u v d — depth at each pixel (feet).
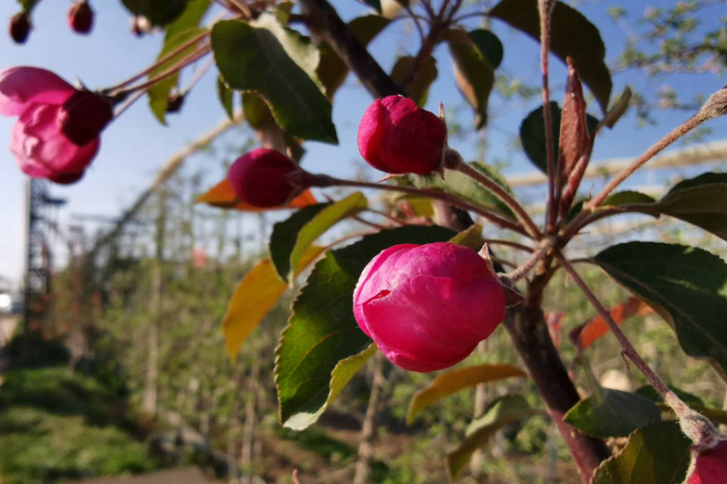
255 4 0.39
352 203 0.35
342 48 0.37
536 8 0.42
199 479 2.45
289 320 0.29
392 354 0.21
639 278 0.28
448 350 0.20
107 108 0.36
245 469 2.23
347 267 0.30
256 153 0.36
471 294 0.20
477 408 1.45
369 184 0.34
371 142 0.25
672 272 0.28
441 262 0.20
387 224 0.42
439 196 0.32
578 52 0.41
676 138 0.24
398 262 0.21
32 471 2.43
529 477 1.60
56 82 0.36
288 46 0.34
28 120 0.36
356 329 0.29
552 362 0.30
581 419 0.26
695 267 0.28
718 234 0.29
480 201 0.36
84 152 0.38
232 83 0.33
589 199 0.30
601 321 0.43
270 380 2.53
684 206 0.28
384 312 0.20
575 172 0.28
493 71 0.46
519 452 1.87
